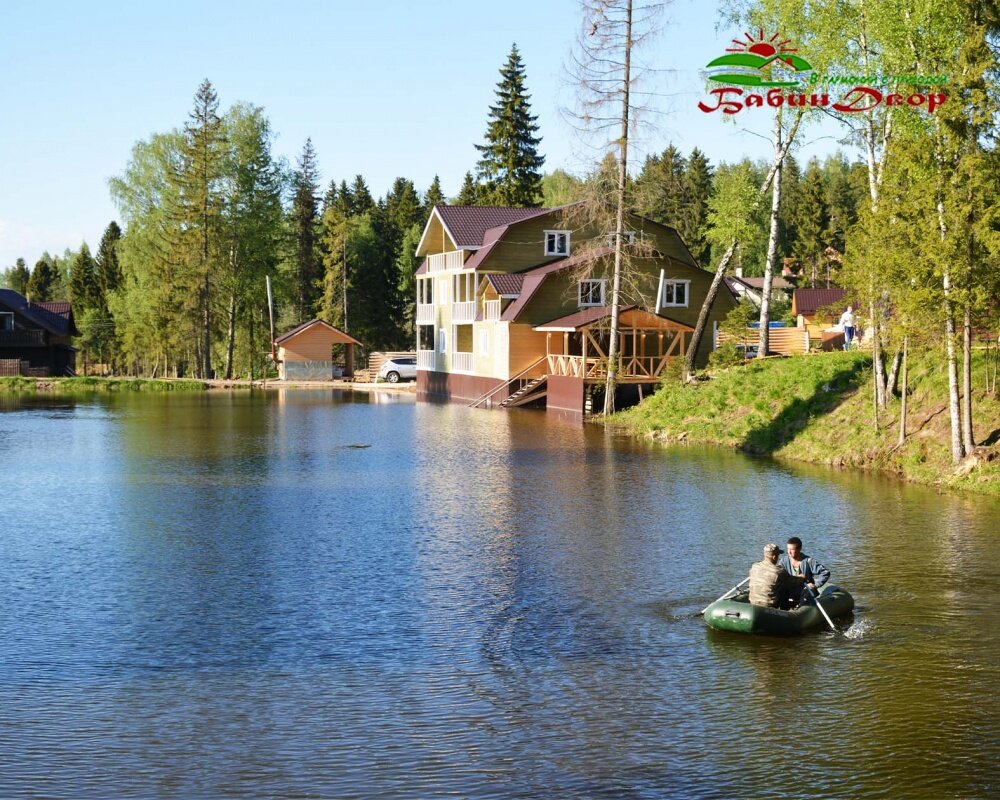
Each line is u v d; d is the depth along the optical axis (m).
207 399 67.44
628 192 48.38
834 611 16.45
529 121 91.19
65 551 21.41
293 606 17.39
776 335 60.44
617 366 49.03
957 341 29.20
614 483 29.94
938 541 21.95
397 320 111.75
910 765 11.38
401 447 38.88
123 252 95.94
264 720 12.56
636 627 16.23
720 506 26.19
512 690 13.53
